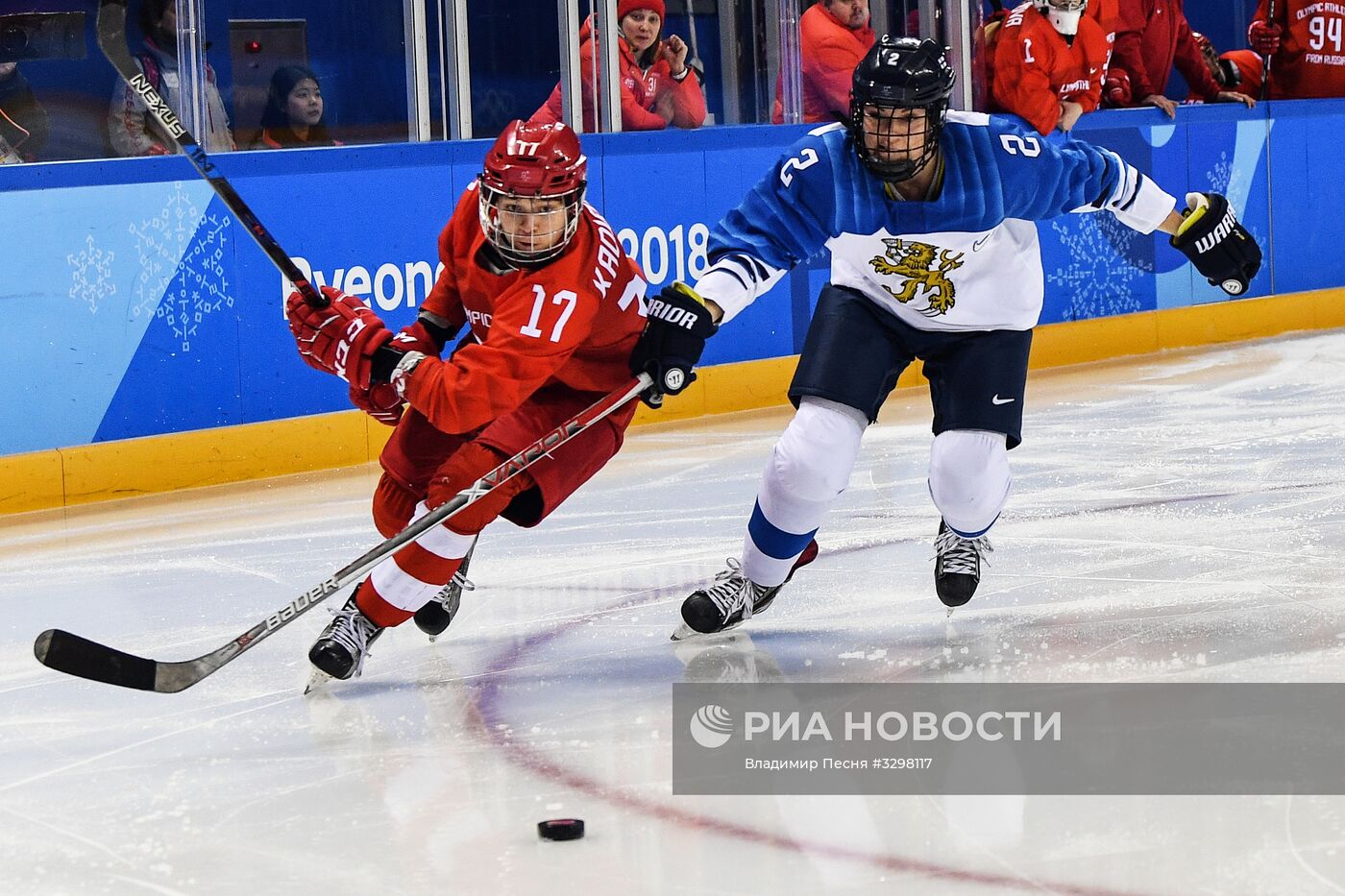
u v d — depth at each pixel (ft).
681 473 37.65
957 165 20.92
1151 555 27.55
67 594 28.14
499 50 44.37
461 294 21.15
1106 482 34.12
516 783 17.70
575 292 19.86
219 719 20.59
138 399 38.52
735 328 48.21
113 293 37.99
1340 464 34.91
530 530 32.09
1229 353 54.34
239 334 39.93
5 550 32.35
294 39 41.06
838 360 22.21
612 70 45.83
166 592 28.09
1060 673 21.02
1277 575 25.71
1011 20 52.08
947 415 22.77
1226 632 22.53
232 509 35.86
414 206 42.57
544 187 19.01
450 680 22.04
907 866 14.90
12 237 36.47
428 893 14.69
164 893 15.03
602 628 24.56
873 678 21.25
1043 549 28.43
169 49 39.22
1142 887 14.21
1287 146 59.82
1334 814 15.78
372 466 41.19
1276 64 62.54
